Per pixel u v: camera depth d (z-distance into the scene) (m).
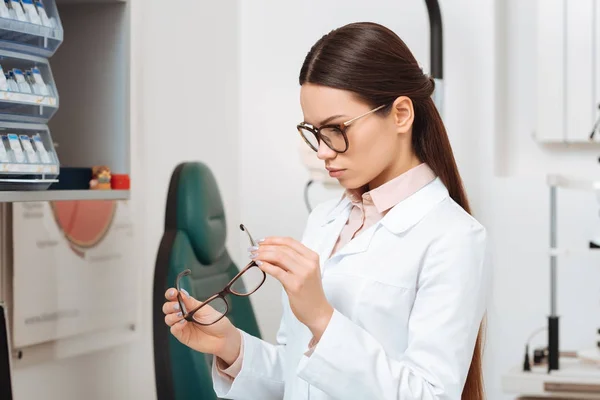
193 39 3.18
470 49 3.21
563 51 3.14
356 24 1.34
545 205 3.17
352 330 1.25
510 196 3.20
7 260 2.14
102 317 2.54
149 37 2.87
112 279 2.59
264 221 3.59
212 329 1.46
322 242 1.50
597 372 2.64
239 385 1.51
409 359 1.28
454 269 1.29
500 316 3.22
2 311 1.68
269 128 3.57
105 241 2.55
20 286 2.17
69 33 2.04
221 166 3.44
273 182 3.57
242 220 3.62
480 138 3.21
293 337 1.46
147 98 2.86
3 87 1.62
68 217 2.36
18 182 1.69
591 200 3.13
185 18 3.12
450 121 3.24
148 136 2.86
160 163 2.94
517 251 3.20
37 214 2.23
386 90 1.29
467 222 1.34
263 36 3.56
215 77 3.37
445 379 1.25
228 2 3.47
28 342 2.21
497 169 3.24
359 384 1.23
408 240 1.34
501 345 3.22
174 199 2.26
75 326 2.40
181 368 2.07
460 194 1.44
